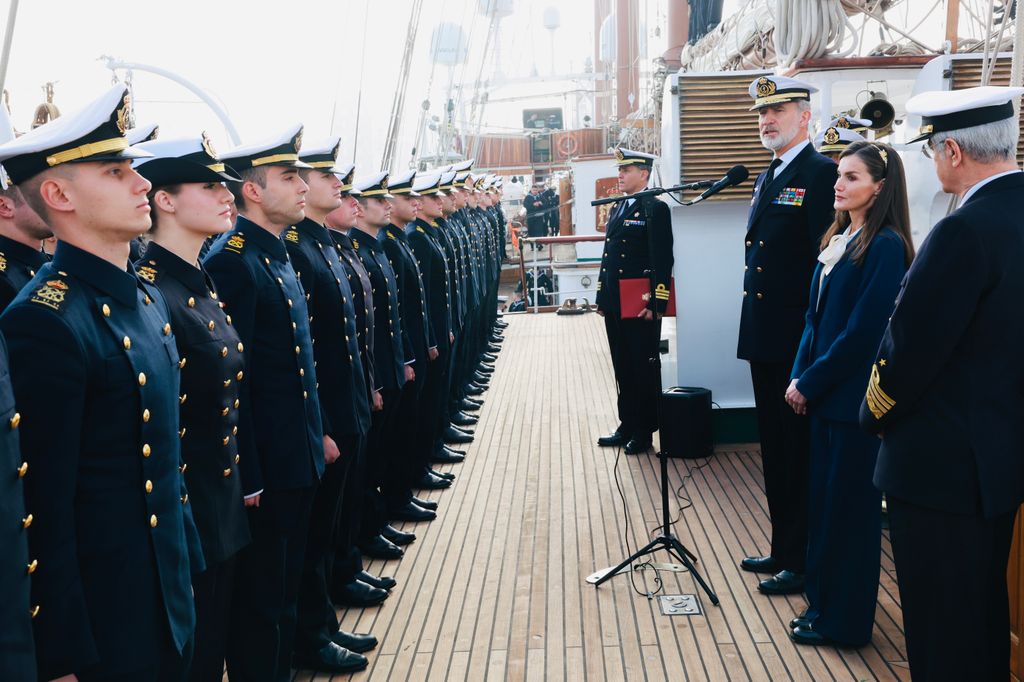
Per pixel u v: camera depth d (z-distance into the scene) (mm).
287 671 3166
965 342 2336
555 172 27750
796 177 3893
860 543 3311
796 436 3824
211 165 2402
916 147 4938
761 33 6703
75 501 1883
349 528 3924
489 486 5637
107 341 1923
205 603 2420
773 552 4090
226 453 2482
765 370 3979
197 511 2381
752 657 3338
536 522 4930
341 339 3545
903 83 5703
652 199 5809
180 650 2037
